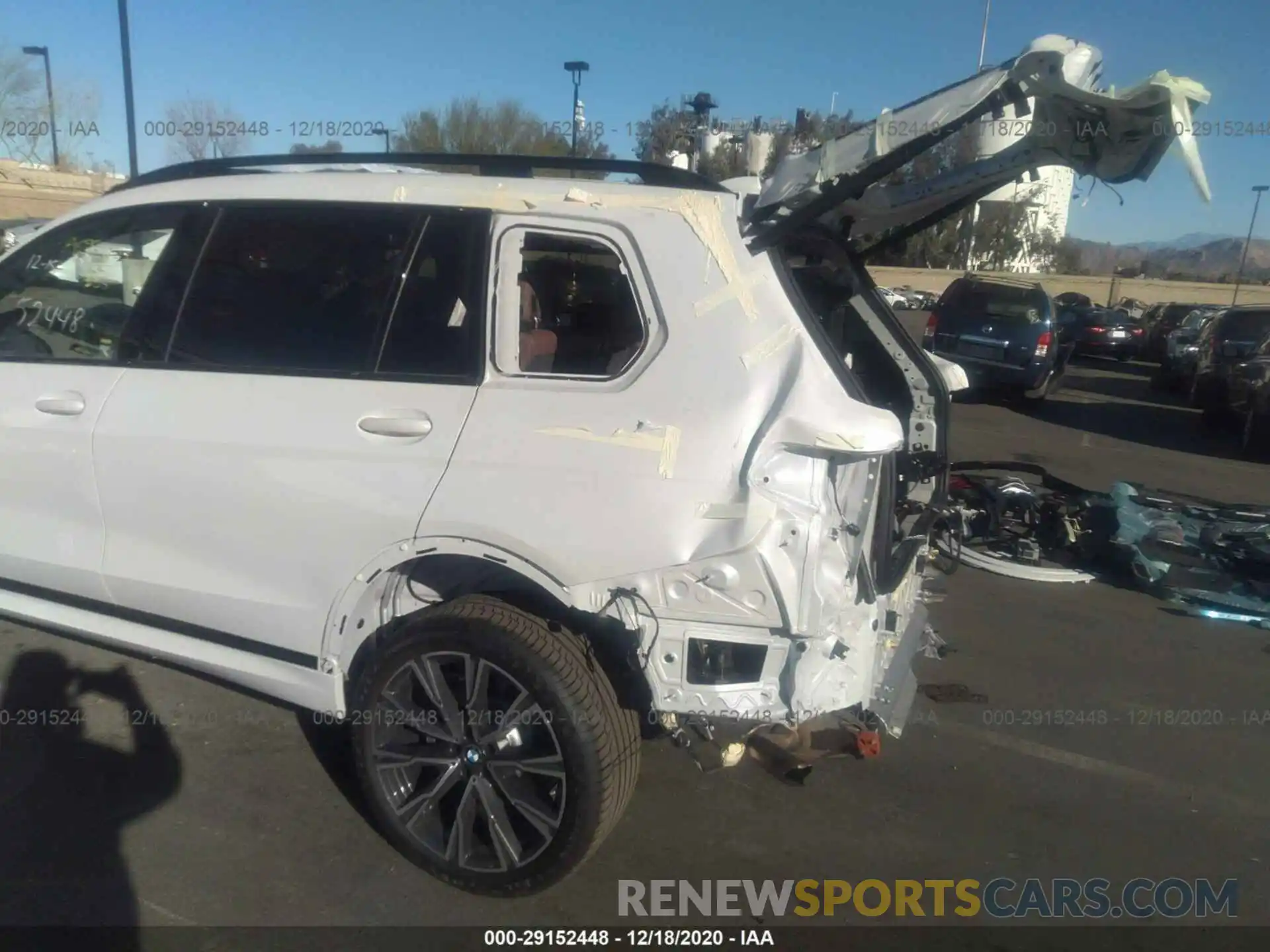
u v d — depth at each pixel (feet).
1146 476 34.99
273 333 10.77
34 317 12.75
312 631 10.43
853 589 9.43
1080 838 11.86
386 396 9.98
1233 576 20.77
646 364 9.36
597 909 10.09
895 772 13.12
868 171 9.22
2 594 13.06
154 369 11.29
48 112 83.41
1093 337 89.97
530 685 9.27
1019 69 8.84
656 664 9.13
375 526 9.78
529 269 10.44
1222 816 12.46
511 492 9.29
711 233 9.48
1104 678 16.60
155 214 11.85
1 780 11.69
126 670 14.43
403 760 10.18
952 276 120.37
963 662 16.99
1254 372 40.27
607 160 10.57
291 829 11.06
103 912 9.61
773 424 8.86
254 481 10.37
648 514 8.94
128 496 11.27
